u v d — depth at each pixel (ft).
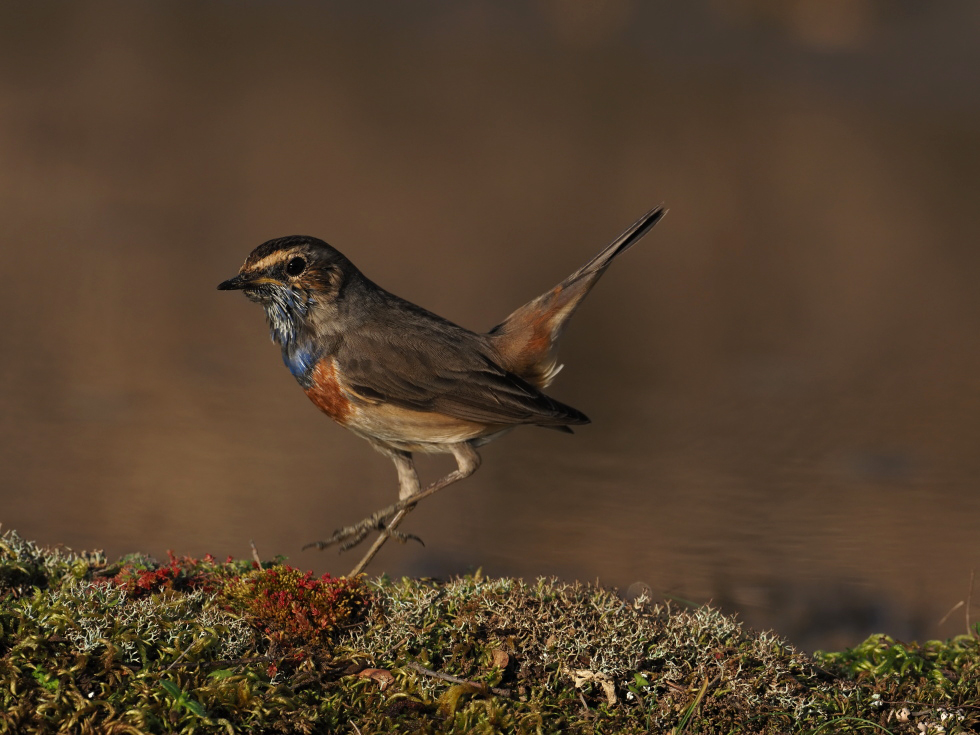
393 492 39.88
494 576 33.24
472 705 20.81
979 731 22.77
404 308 28.76
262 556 33.78
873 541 35.78
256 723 19.52
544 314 28.78
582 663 22.29
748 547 35.60
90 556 26.73
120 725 18.76
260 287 27.30
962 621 31.42
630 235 29.14
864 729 21.95
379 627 22.47
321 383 27.63
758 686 22.34
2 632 20.08
